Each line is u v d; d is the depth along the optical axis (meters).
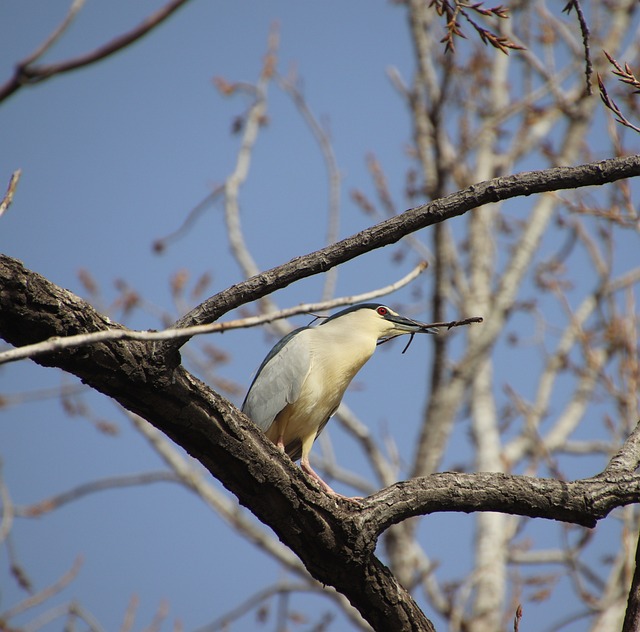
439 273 15.18
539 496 6.73
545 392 16.42
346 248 6.17
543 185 6.17
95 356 5.69
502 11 6.12
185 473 15.84
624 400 12.85
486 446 15.77
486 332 16.19
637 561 6.43
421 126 16.59
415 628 6.91
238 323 4.75
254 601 14.69
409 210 6.22
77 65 2.78
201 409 6.13
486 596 13.83
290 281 6.14
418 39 16.48
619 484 6.80
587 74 6.18
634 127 6.07
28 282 5.42
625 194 10.34
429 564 14.82
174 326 5.99
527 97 16.09
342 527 6.48
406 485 6.80
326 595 15.20
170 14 2.80
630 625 6.17
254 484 6.40
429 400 15.73
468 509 6.82
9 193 5.09
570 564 13.03
